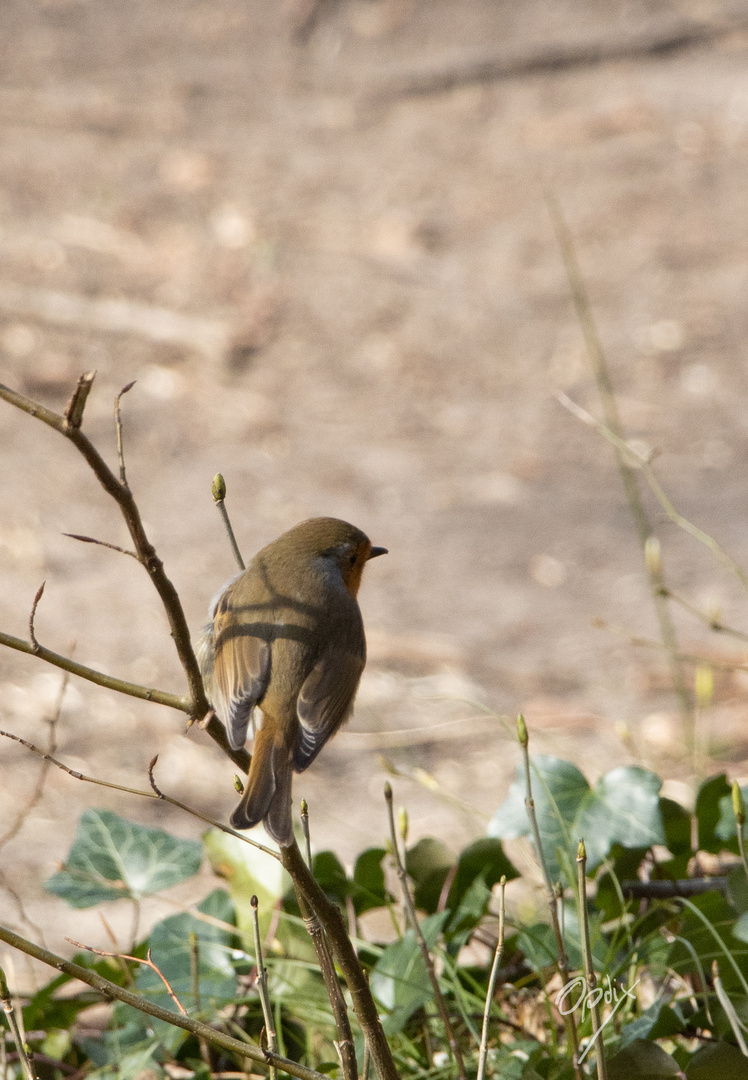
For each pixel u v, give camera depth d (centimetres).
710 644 1149
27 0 2706
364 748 1020
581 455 1550
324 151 2305
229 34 2648
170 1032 404
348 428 1605
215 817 911
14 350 1692
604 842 424
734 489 1452
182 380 1680
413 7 2686
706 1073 356
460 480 1499
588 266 1986
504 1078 387
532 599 1261
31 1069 307
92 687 1092
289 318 1831
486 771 974
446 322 1845
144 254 1950
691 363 1733
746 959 393
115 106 2409
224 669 388
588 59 2552
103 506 1416
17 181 2134
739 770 884
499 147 2319
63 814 906
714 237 2034
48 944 729
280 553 418
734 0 2695
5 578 1262
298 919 438
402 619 1230
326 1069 396
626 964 414
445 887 458
